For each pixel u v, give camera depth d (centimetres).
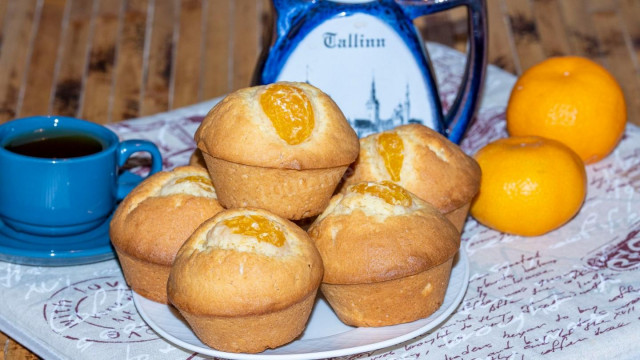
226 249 51
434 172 58
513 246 63
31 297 57
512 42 99
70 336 54
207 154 54
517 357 53
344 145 54
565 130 68
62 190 59
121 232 56
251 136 53
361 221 54
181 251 52
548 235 64
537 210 62
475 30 68
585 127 68
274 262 51
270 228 52
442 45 91
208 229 52
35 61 95
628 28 102
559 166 62
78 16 103
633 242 63
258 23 103
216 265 50
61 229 60
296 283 51
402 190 56
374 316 54
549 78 70
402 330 53
